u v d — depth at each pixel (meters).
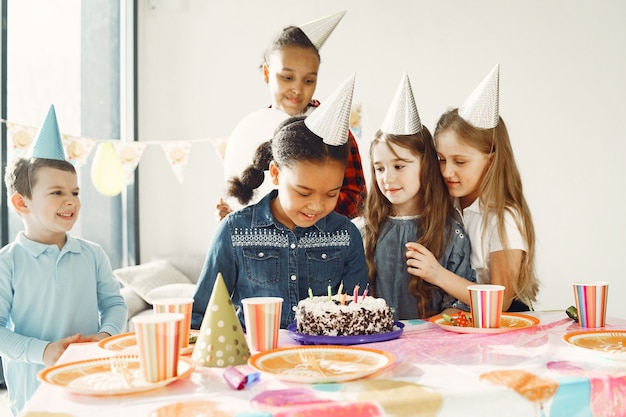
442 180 1.65
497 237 1.61
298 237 1.46
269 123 2.13
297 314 1.18
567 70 3.59
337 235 1.50
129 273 3.08
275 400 0.75
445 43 3.63
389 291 1.65
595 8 3.58
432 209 1.62
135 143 3.07
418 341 1.09
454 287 1.47
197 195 3.74
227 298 0.98
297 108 2.44
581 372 0.85
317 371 0.88
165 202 3.75
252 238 1.44
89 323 1.63
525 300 1.69
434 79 3.64
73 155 2.57
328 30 2.42
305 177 1.35
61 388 0.79
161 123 3.75
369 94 3.65
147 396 0.79
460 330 1.16
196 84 3.73
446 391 0.77
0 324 1.48
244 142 2.15
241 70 3.71
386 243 1.66
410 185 1.62
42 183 1.56
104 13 3.58
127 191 3.72
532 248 1.67
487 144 1.61
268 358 0.93
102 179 2.56
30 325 1.54
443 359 0.94
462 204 1.73
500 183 1.63
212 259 1.42
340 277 1.52
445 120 1.65
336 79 3.66
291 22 3.68
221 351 0.95
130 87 3.71
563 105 3.59
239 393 0.79
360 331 1.12
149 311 2.89
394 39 3.64
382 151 1.63
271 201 1.49
